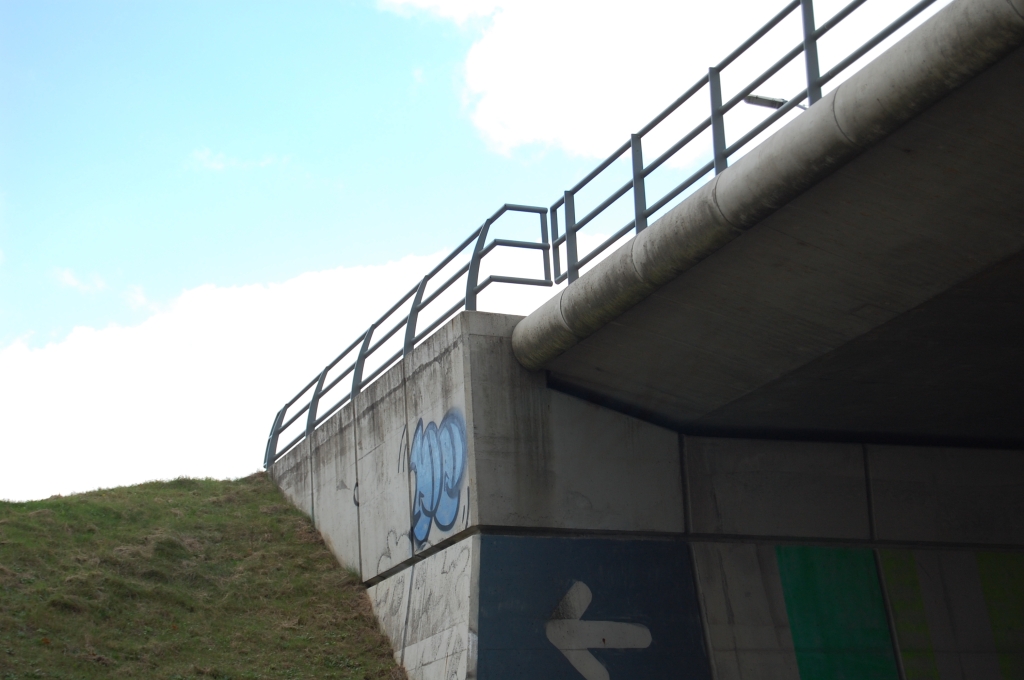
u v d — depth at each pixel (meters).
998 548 19.58
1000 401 17.56
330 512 22.22
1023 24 9.00
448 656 15.45
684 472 17.36
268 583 20.03
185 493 25.00
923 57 9.70
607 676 15.45
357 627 18.66
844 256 12.45
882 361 15.18
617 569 16.22
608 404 17.08
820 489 18.31
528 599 15.45
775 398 16.52
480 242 17.38
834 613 17.52
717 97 13.18
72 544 20.11
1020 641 18.78
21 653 15.64
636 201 14.38
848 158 10.76
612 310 14.21
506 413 16.25
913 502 19.05
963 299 13.17
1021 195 11.05
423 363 18.00
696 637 16.27
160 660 16.47
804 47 11.70
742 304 13.78
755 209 11.69
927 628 18.12
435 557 16.92
